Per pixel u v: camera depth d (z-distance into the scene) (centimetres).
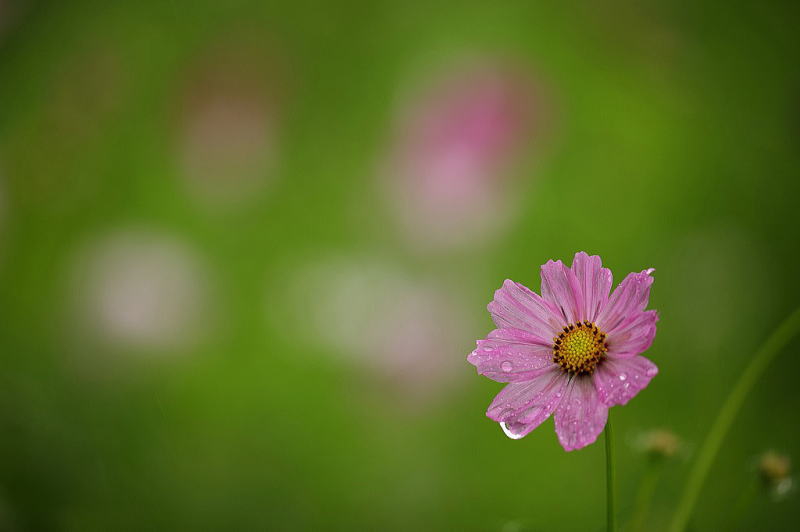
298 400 131
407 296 132
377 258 140
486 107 142
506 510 116
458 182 140
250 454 125
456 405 128
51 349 131
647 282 82
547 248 143
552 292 83
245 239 150
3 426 115
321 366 132
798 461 110
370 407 128
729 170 153
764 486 93
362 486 122
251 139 148
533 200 147
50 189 150
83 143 154
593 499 113
